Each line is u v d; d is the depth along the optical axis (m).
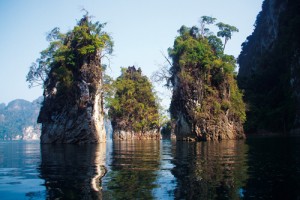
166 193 9.49
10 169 15.97
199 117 58.22
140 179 11.90
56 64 58.38
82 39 52.75
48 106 55.88
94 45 52.09
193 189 10.01
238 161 17.44
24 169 15.85
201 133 57.81
